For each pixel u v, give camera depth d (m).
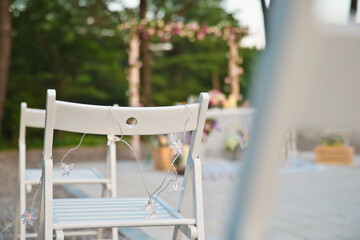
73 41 17.02
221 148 7.50
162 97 21.36
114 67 19.25
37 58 17.08
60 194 5.02
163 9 20.27
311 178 6.24
